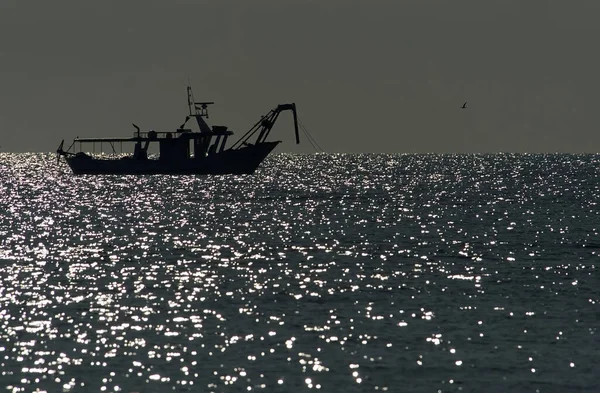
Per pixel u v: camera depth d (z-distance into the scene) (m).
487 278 179.00
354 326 135.25
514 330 132.50
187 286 171.12
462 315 142.62
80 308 149.50
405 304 152.00
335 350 121.75
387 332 131.62
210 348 122.94
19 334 130.62
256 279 179.62
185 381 109.75
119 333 131.25
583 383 109.12
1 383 108.81
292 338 128.25
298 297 158.62
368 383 109.12
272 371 113.31
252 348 122.94
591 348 122.75
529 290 164.88
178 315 143.75
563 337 128.38
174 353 120.69
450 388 107.50
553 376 111.50
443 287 168.75
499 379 110.56
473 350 121.88
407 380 110.19
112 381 109.56
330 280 177.75
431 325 135.88
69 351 121.75
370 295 160.50
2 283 174.88
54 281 177.75
